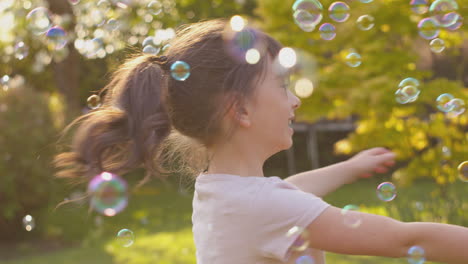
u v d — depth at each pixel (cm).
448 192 530
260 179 84
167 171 100
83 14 758
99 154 90
